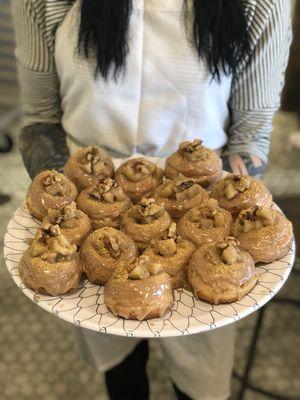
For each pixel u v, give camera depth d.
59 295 0.83
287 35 1.10
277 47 1.08
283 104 2.94
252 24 1.05
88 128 1.17
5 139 2.52
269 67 1.11
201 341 1.12
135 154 1.15
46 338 1.71
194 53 1.07
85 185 1.01
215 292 0.80
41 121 1.27
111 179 0.99
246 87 1.13
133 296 0.77
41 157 1.19
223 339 1.12
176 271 0.85
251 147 1.17
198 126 1.15
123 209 0.96
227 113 1.20
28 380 1.59
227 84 1.12
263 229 0.88
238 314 0.79
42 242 0.85
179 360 1.17
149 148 1.18
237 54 1.06
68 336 1.71
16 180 2.35
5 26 2.46
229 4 1.00
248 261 0.83
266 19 1.04
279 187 2.34
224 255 0.82
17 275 0.86
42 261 0.82
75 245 0.87
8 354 1.67
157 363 1.63
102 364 1.25
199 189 0.98
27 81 1.21
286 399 1.50
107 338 1.20
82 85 1.12
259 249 0.86
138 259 0.81
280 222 0.89
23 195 2.26
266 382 1.56
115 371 1.31
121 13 1.02
